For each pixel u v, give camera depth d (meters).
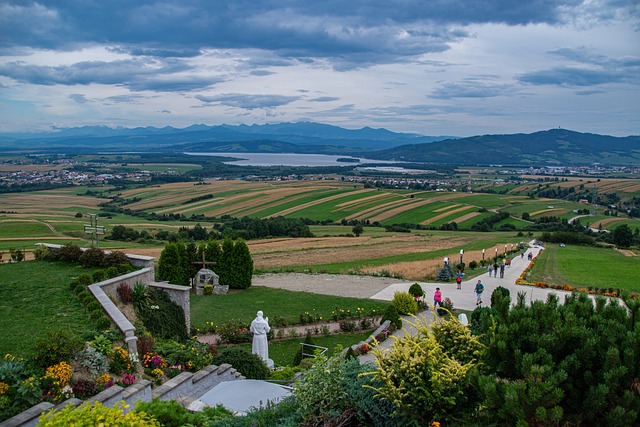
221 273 38.91
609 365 7.54
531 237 94.31
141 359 15.30
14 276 22.14
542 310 9.16
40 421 7.25
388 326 26.06
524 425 7.07
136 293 21.00
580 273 48.16
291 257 62.28
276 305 33.31
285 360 22.75
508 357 8.55
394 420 8.70
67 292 19.75
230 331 25.20
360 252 67.12
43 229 88.00
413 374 8.58
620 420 7.07
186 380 13.87
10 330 15.40
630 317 9.12
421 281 42.75
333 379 9.20
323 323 28.88
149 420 8.28
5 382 11.16
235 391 12.46
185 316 22.30
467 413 8.41
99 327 15.97
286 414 9.48
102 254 24.41
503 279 44.06
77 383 12.14
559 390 7.21
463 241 83.31
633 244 88.94
